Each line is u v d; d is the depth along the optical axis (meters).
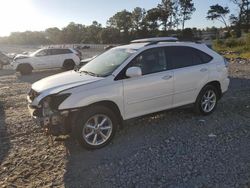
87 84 5.30
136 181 4.27
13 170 4.73
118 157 5.05
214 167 4.57
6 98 10.09
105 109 5.39
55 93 5.07
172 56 6.40
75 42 135.00
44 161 5.01
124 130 6.29
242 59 22.47
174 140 5.69
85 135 5.26
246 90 10.14
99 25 127.12
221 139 5.68
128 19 120.12
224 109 7.70
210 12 113.69
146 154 5.12
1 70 23.05
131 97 5.72
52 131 5.15
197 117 7.02
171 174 4.41
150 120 6.86
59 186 4.23
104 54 6.64
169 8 110.75
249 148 5.24
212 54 7.17
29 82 14.59
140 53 5.93
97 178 4.40
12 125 6.89
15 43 132.62
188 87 6.58
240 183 4.09
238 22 96.00
